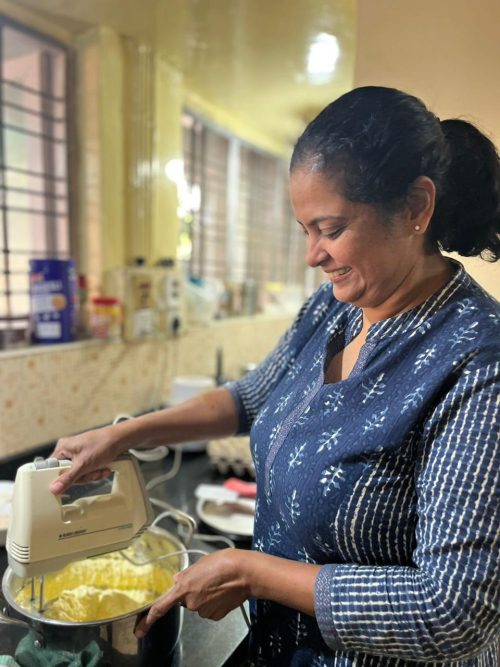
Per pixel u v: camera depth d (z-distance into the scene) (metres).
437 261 0.56
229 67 1.68
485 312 0.50
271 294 2.82
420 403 0.48
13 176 1.45
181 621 0.72
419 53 0.81
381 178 0.47
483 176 0.52
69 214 1.57
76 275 1.52
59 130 1.53
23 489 0.62
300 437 0.58
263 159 2.73
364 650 0.49
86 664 0.59
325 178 0.48
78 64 1.50
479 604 0.42
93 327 1.51
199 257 2.25
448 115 0.79
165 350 1.81
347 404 0.55
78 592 0.80
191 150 2.09
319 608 0.49
